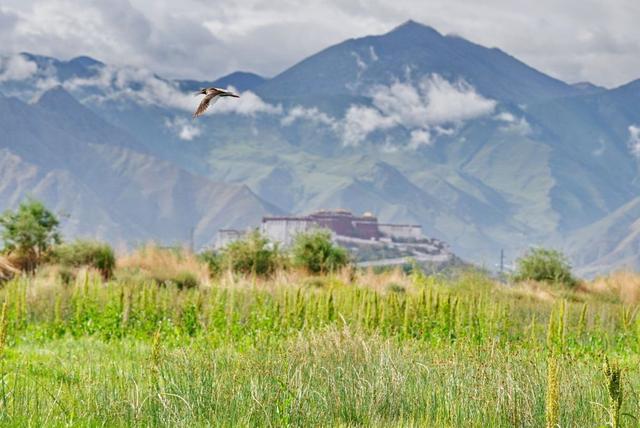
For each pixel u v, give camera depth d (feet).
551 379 40.24
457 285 138.51
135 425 47.98
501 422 51.96
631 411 53.06
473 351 66.90
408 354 66.90
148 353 74.54
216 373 56.75
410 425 51.29
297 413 50.85
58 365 66.08
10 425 45.47
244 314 98.48
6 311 48.47
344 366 60.29
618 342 93.09
